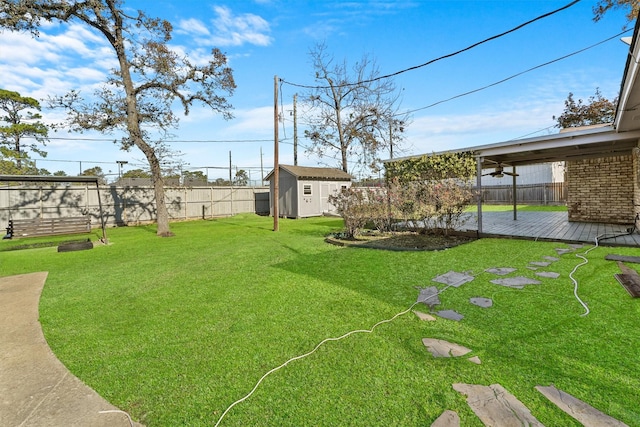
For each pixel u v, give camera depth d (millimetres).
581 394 1859
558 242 6848
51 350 2779
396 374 2168
